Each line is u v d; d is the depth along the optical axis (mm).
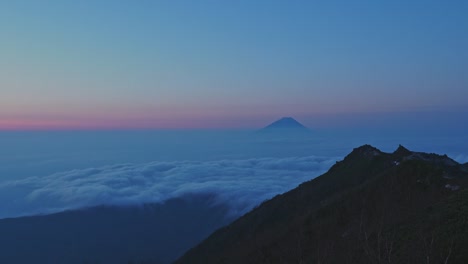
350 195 53406
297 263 43188
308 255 44406
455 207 32312
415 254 27766
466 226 28703
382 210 45031
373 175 68188
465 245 26609
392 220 38938
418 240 29641
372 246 33031
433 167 49750
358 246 36000
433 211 33969
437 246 27578
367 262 30672
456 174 48812
